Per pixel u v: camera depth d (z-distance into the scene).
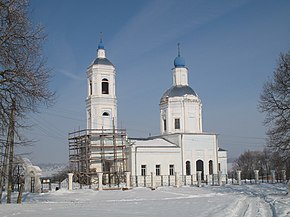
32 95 20.95
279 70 39.22
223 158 71.62
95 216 19.34
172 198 35.84
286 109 39.19
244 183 58.81
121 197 37.38
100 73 59.50
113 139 58.03
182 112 64.50
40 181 45.41
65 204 28.11
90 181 55.25
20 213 20.66
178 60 67.69
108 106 59.12
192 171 62.09
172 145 62.12
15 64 20.36
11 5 19.58
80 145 58.75
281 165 40.59
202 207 24.45
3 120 20.94
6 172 24.91
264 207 24.19
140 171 58.69
